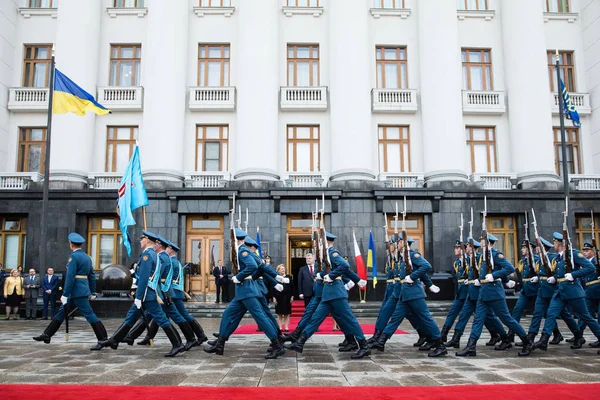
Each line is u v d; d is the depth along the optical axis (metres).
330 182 23.70
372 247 21.83
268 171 23.59
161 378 6.91
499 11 26.27
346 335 9.55
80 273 9.77
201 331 10.23
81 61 24.11
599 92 25.31
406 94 25.09
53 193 23.08
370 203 23.41
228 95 24.84
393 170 25.19
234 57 25.42
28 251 23.00
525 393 6.00
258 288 9.39
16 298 18.66
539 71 24.53
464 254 10.60
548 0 27.22
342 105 24.14
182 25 24.86
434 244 23.25
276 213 23.25
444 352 8.98
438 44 24.66
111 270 19.97
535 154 24.09
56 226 23.08
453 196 23.47
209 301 22.91
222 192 23.00
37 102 24.64
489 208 23.56
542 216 23.62
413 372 7.41
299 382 6.67
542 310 10.29
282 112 25.19
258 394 5.91
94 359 8.54
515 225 24.28
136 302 8.75
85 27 24.34
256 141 23.77
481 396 5.84
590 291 11.52
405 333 13.28
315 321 9.12
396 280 9.91
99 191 23.09
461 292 10.53
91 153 24.36
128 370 7.52
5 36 24.73
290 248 24.30
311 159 25.14
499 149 25.33
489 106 25.09
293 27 25.69
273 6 24.98
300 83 25.61
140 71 25.31
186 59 25.08
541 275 10.36
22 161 24.92
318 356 8.98
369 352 8.84
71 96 19.00
